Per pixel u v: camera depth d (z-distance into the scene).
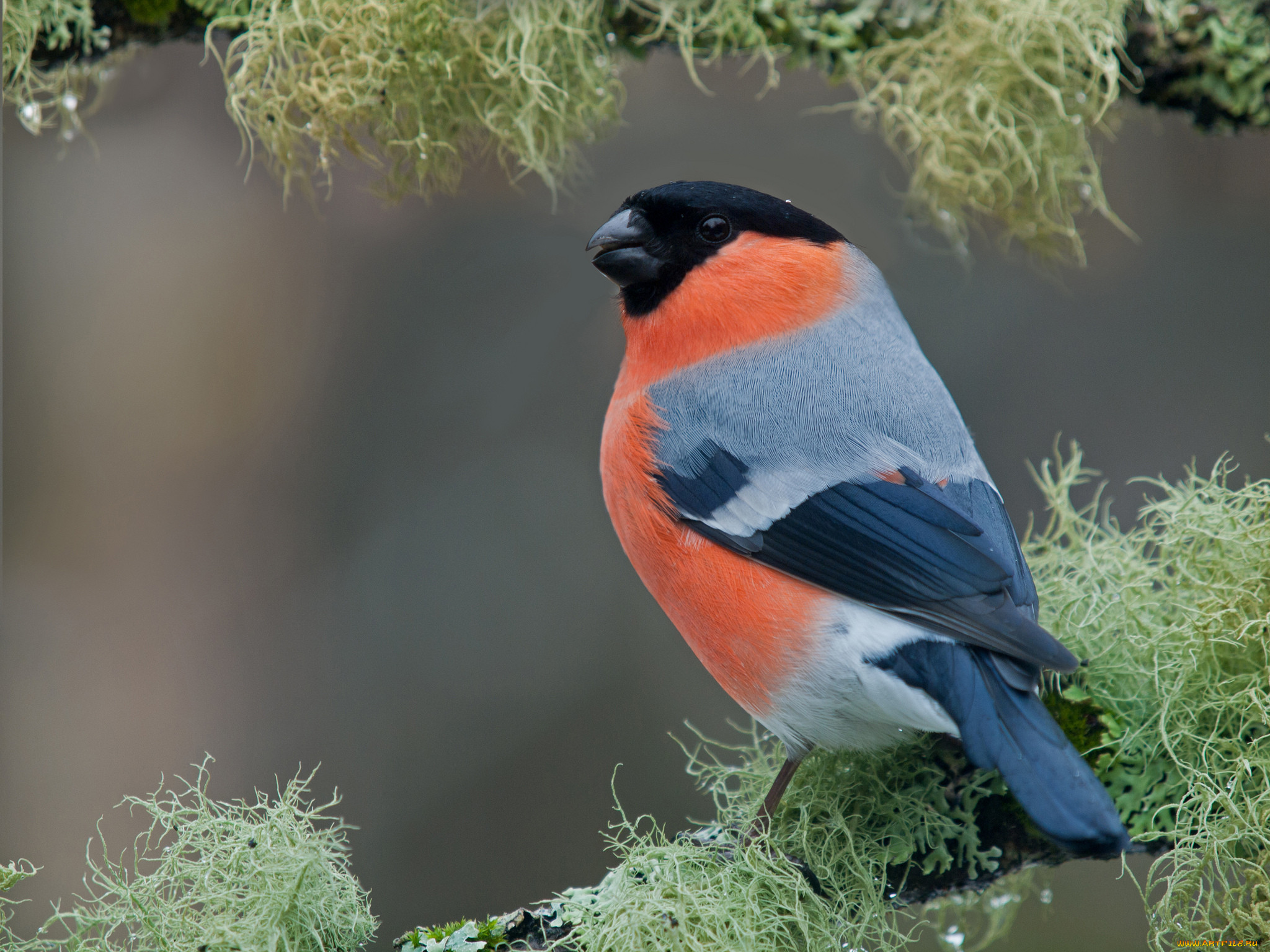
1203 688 5.47
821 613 5.69
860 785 5.70
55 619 10.40
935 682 5.35
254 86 6.77
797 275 6.50
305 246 11.16
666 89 10.73
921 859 5.57
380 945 9.77
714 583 5.98
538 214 11.09
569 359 11.10
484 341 11.12
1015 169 7.30
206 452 10.88
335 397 11.06
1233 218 10.77
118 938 5.16
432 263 11.23
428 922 9.85
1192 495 5.77
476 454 11.02
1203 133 7.50
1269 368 10.59
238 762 10.23
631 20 7.24
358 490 10.95
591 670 10.55
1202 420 10.50
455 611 10.69
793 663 5.74
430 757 10.32
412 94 6.88
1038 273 10.08
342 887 5.03
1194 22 7.15
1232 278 10.73
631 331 6.77
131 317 10.89
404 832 10.10
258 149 10.91
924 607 5.47
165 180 10.93
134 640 10.41
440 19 6.80
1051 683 5.75
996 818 5.59
